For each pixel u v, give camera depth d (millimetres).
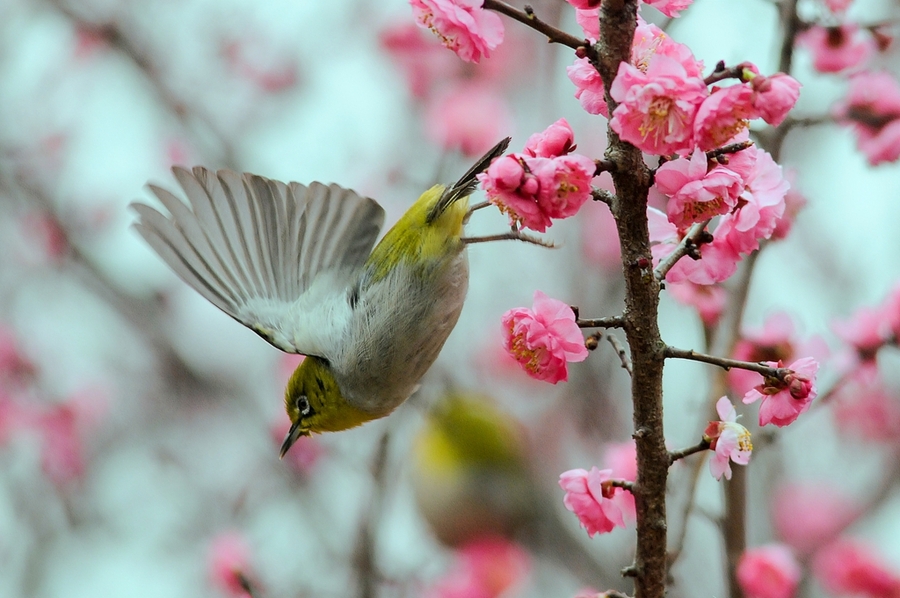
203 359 13484
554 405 13648
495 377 13961
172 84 13617
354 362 8469
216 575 10141
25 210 14086
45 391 13484
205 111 13633
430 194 8461
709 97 4410
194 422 13188
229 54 13961
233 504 12227
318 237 8641
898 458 11633
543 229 4723
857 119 8359
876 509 11328
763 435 7199
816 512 11180
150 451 13086
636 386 4898
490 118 12820
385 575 10211
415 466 13484
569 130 4891
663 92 4406
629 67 4484
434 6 4883
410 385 8672
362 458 11133
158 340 13336
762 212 5352
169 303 13664
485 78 13430
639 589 5012
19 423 13164
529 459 13297
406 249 8258
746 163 5008
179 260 8391
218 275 8570
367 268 8523
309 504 11453
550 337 5230
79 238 14023
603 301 12227
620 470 7258
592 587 11461
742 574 6980
